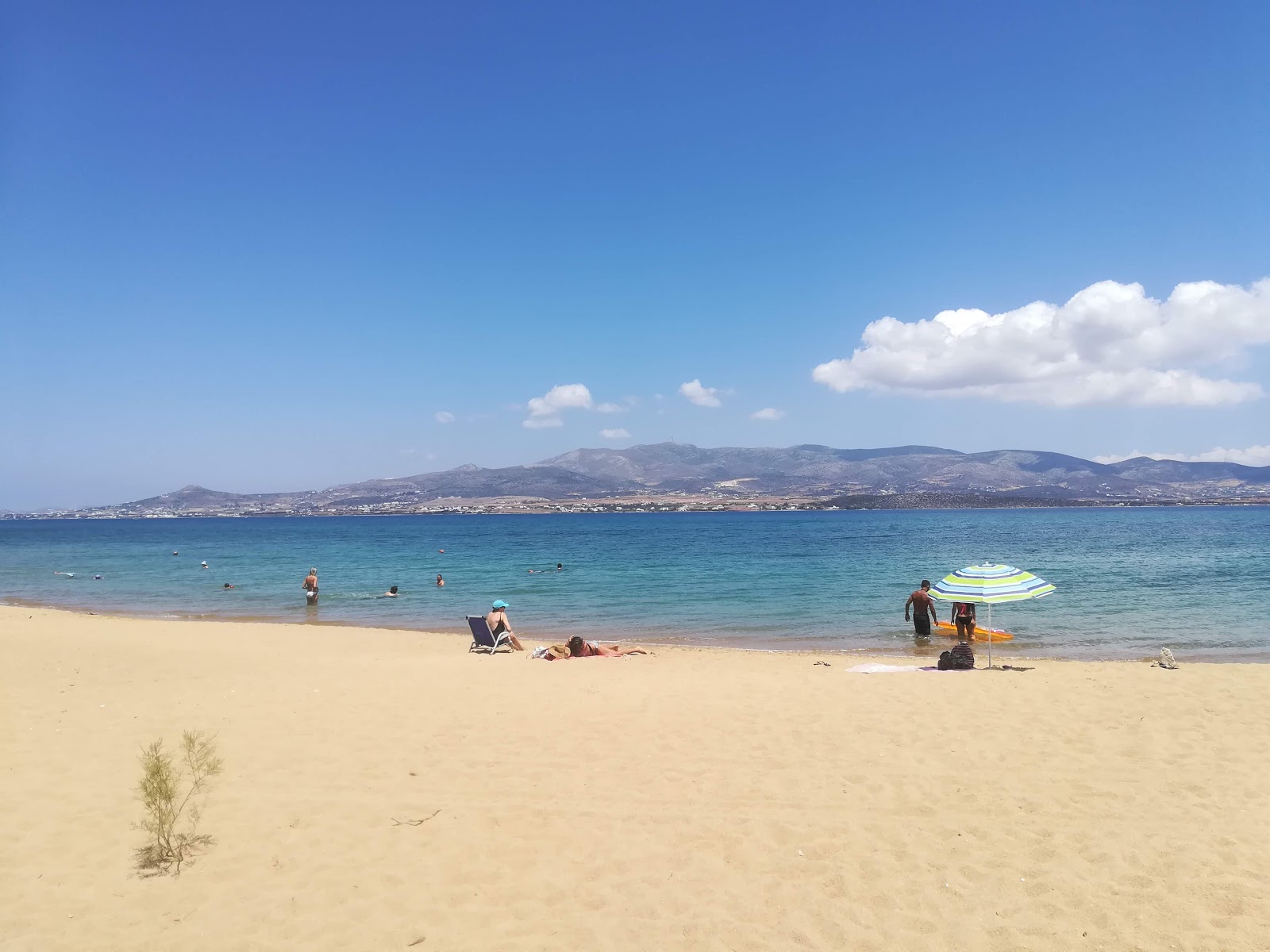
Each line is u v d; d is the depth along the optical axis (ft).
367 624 83.15
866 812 23.17
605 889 18.85
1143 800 23.68
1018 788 24.93
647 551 212.02
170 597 109.81
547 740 30.35
